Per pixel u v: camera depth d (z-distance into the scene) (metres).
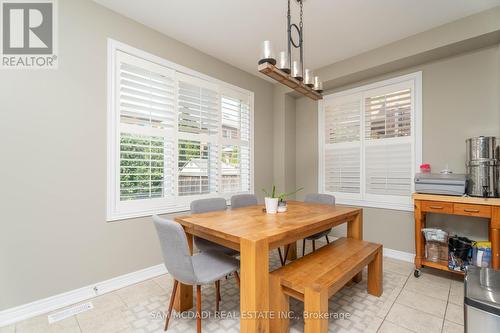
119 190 2.22
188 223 1.74
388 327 1.62
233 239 1.39
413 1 2.05
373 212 3.18
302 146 4.00
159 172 2.53
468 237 2.46
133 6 2.14
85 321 1.69
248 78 3.59
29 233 1.75
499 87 2.30
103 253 2.11
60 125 1.89
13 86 1.70
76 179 1.97
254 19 2.33
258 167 3.75
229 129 3.34
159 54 2.53
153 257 2.44
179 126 2.72
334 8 2.14
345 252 1.91
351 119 3.42
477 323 0.96
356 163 3.36
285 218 1.85
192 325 1.65
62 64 1.90
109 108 2.16
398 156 2.97
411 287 2.17
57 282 1.86
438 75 2.68
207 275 1.49
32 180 1.76
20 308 1.70
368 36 2.60
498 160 2.12
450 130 2.60
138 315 1.77
